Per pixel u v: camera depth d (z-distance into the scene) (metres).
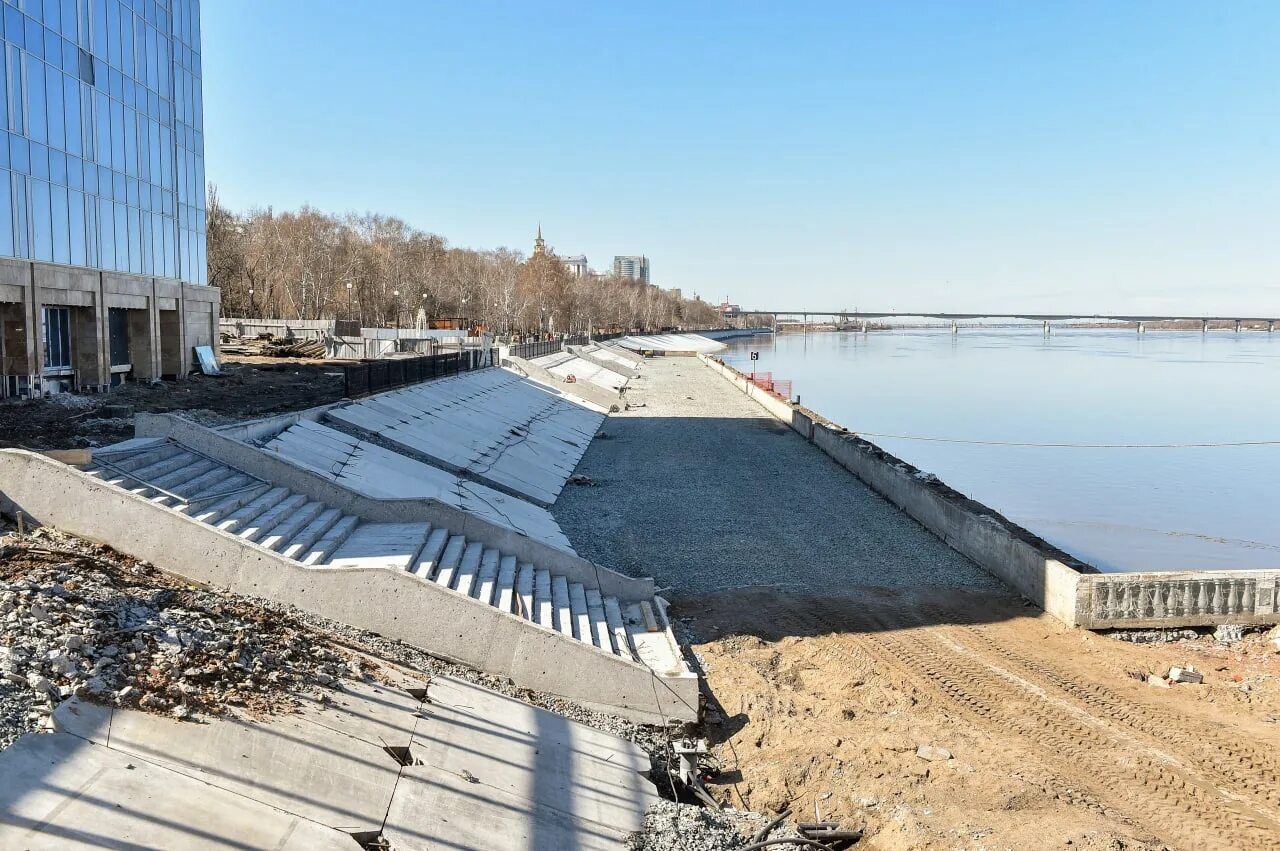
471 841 9.37
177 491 15.59
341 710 10.66
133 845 7.37
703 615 19.45
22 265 26.00
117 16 32.22
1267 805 12.18
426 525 18.09
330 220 122.00
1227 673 17.12
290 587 13.73
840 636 18.52
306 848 8.25
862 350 192.75
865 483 35.00
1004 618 19.89
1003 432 57.72
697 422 53.66
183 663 10.10
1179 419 64.62
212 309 40.25
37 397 25.64
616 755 12.57
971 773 12.75
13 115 25.84
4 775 7.49
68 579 11.34
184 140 38.41
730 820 11.48
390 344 57.16
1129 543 30.47
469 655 14.13
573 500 30.77
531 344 68.75
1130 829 11.45
